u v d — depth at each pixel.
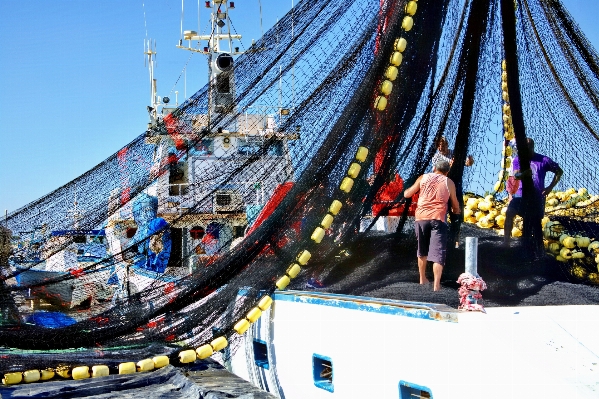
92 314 6.95
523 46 6.48
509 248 6.76
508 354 4.12
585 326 4.29
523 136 6.50
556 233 6.57
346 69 6.10
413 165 6.52
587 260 6.42
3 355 6.30
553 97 6.93
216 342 6.20
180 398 6.05
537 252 6.57
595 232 6.73
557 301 5.36
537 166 6.74
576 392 3.95
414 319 4.71
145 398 5.99
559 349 4.10
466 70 6.34
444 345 4.45
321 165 6.00
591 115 6.84
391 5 5.87
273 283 6.18
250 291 6.27
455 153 6.63
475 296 4.59
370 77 5.85
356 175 5.94
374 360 5.06
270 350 6.48
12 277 6.62
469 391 4.28
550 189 6.93
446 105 6.43
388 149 6.06
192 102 6.56
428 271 6.44
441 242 5.87
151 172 6.77
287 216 6.13
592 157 7.22
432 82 6.04
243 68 6.43
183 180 7.66
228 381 6.72
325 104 6.16
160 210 7.77
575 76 6.60
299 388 6.01
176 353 6.51
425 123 6.25
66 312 6.93
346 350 5.38
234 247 6.52
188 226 7.81
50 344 6.20
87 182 6.71
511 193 6.99
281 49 6.31
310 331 5.84
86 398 5.98
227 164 6.93
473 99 6.48
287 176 6.57
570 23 6.23
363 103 5.88
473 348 4.27
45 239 6.71
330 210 6.02
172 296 6.48
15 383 6.09
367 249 6.72
